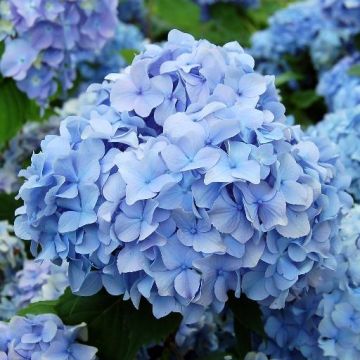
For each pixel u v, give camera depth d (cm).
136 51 79
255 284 64
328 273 71
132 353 66
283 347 74
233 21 154
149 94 64
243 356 72
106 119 65
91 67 115
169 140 62
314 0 132
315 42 125
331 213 64
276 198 61
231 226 60
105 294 69
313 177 63
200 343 79
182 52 67
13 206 86
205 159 60
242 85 65
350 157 84
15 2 81
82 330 68
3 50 86
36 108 91
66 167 63
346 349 71
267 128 63
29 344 67
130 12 155
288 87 127
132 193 60
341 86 110
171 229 61
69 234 62
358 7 117
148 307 68
